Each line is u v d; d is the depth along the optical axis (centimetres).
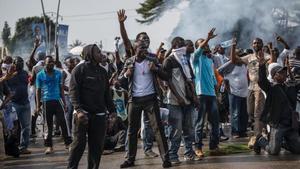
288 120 910
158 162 891
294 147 910
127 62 837
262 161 860
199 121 909
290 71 962
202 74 910
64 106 1098
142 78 832
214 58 1207
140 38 838
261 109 986
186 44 868
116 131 1055
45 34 2805
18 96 1079
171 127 861
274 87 913
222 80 1167
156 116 829
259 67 907
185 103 854
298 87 941
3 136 943
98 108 745
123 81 868
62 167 918
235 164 839
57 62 1404
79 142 736
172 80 854
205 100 911
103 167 878
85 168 888
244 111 1173
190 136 882
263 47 1036
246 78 1162
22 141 1089
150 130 945
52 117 1088
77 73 735
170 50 925
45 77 1075
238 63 1154
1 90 957
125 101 1054
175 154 861
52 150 1091
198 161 880
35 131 1401
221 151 944
